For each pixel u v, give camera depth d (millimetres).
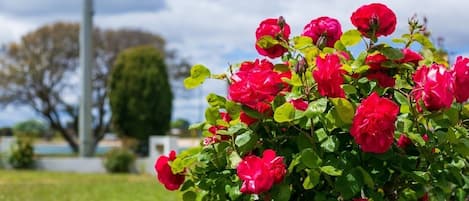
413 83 2314
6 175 14680
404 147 2227
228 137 2340
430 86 2039
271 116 2195
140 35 33312
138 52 24703
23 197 9508
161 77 24562
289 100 2146
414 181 2240
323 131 2117
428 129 2205
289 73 2266
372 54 2270
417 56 2350
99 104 32156
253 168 2049
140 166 16531
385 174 2174
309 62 2322
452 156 2234
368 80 2262
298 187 2227
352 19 2277
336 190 2084
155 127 24344
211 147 2295
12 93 29984
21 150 17344
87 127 18656
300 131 2184
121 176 15031
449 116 2148
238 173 2068
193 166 2393
